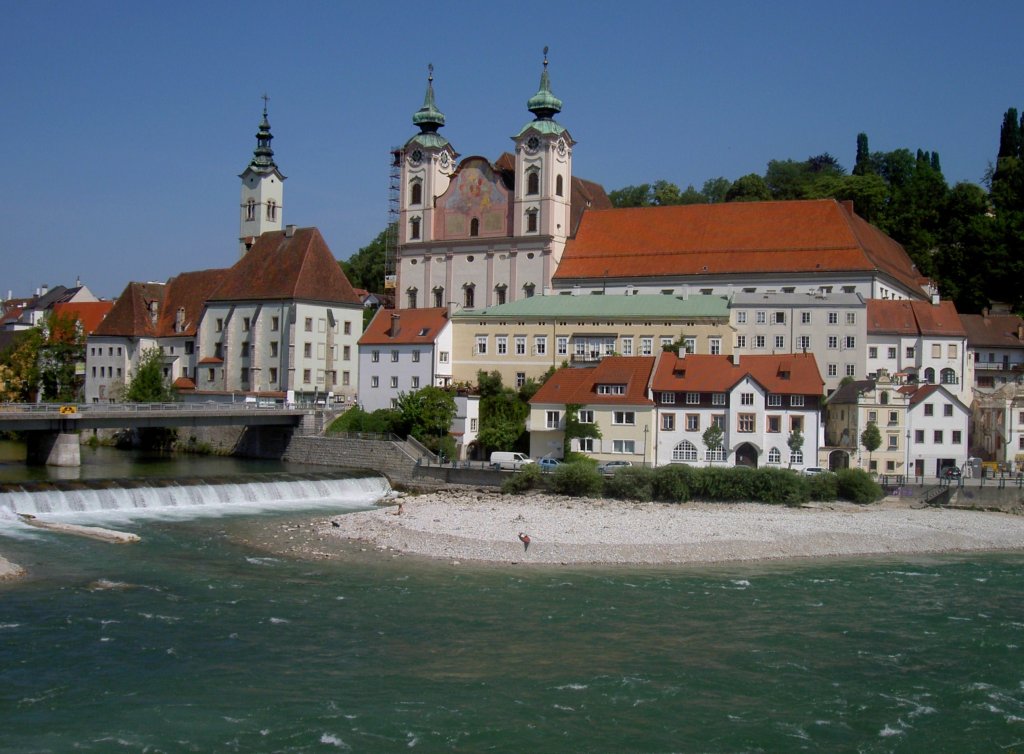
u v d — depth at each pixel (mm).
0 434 157125
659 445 115125
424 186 165875
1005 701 49438
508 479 105812
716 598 66000
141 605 61125
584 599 64938
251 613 60312
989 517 95250
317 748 42875
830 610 63938
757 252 147875
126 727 44188
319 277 161250
